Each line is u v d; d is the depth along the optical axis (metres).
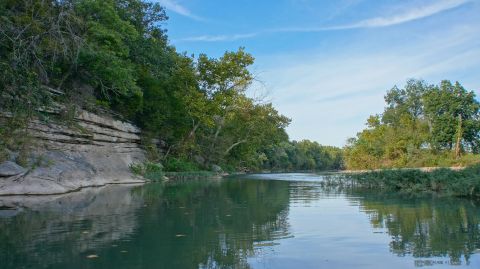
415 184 17.28
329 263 5.10
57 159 17.11
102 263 5.09
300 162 93.50
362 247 5.95
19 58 14.48
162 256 5.47
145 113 29.31
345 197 14.12
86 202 11.92
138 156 27.56
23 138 15.66
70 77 22.55
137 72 28.61
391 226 7.73
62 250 5.73
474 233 6.91
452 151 43.56
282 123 48.66
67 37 17.31
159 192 16.27
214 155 43.75
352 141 59.50
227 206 11.25
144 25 34.38
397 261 5.13
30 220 8.38
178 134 33.97
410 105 58.44
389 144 47.06
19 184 13.43
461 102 44.25
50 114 18.91
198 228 7.57
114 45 23.23
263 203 12.03
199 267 4.95
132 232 7.14
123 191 16.45
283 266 4.98
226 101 38.31
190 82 36.38
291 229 7.49
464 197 13.48
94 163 20.70
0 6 14.77
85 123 21.05
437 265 4.92
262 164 74.25
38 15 15.74
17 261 5.13
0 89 15.41
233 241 6.42
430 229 7.36
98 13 22.30
